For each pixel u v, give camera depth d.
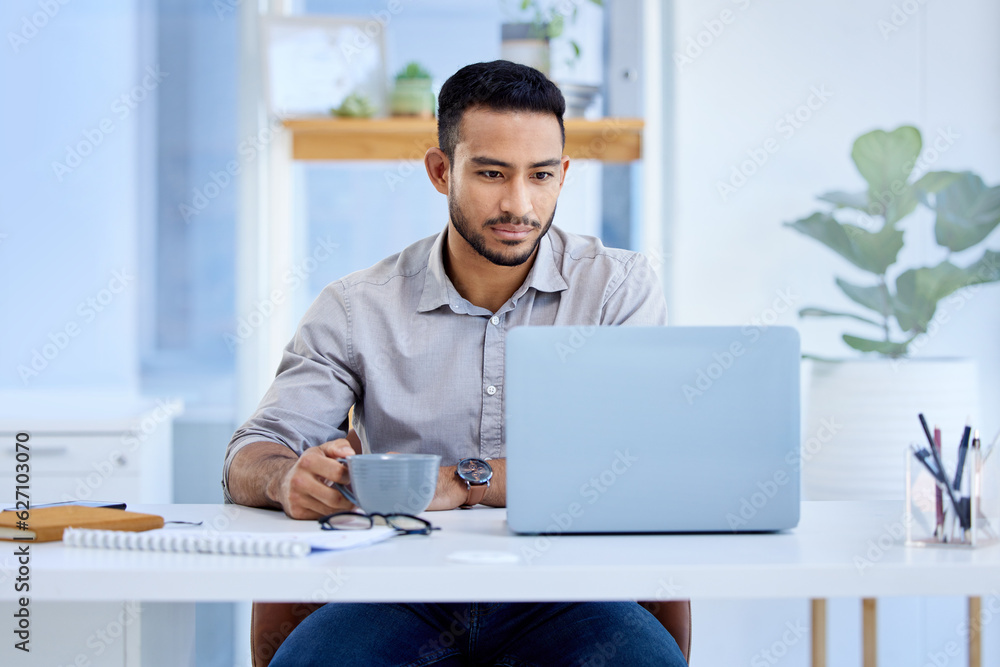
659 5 2.72
